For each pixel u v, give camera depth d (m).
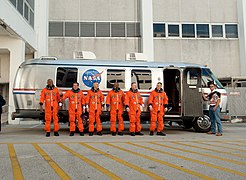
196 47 20.52
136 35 20.23
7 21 12.97
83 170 4.95
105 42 19.89
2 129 12.55
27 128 13.12
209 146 7.68
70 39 19.66
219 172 4.85
